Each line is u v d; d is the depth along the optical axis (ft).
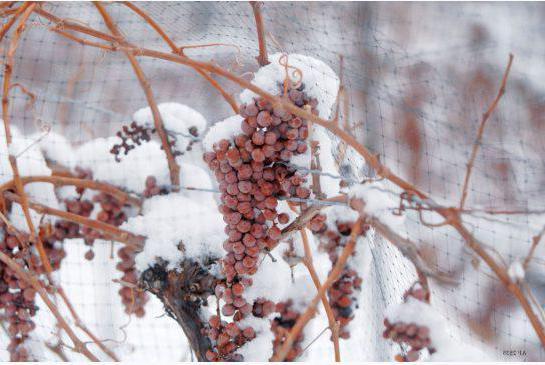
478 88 5.07
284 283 4.58
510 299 4.82
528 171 4.92
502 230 4.60
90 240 5.04
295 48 4.87
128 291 4.96
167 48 5.36
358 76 4.79
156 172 4.95
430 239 4.68
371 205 4.27
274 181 4.45
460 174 4.79
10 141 4.60
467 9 5.31
